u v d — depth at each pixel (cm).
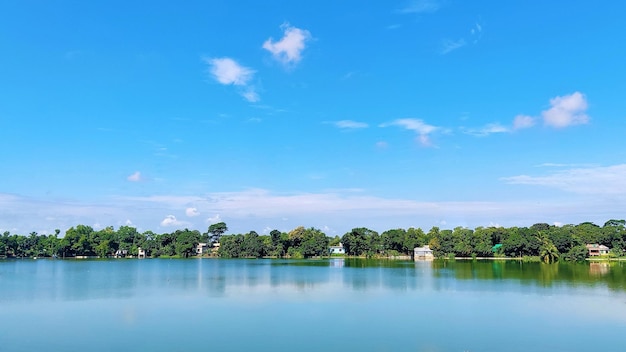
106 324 5438
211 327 5241
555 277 11219
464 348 4366
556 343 4534
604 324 5362
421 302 7075
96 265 19350
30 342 4609
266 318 5766
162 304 6981
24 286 9769
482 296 7725
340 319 5691
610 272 12719
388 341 4600
